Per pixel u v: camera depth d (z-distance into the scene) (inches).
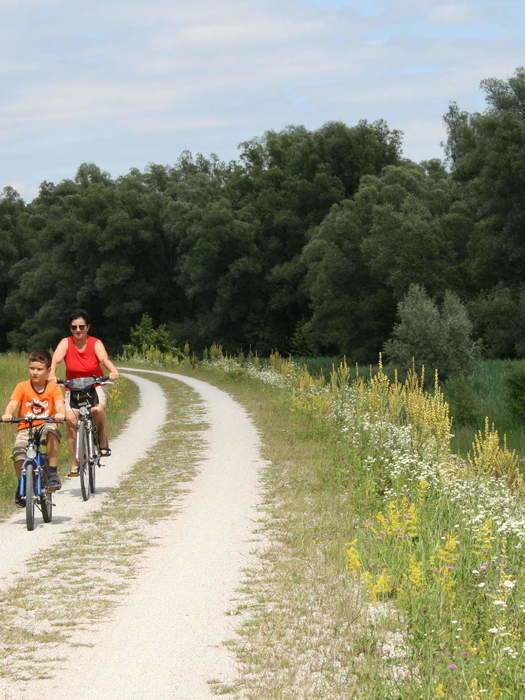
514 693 171.5
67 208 3954.2
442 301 2126.0
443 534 318.0
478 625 218.1
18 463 390.0
